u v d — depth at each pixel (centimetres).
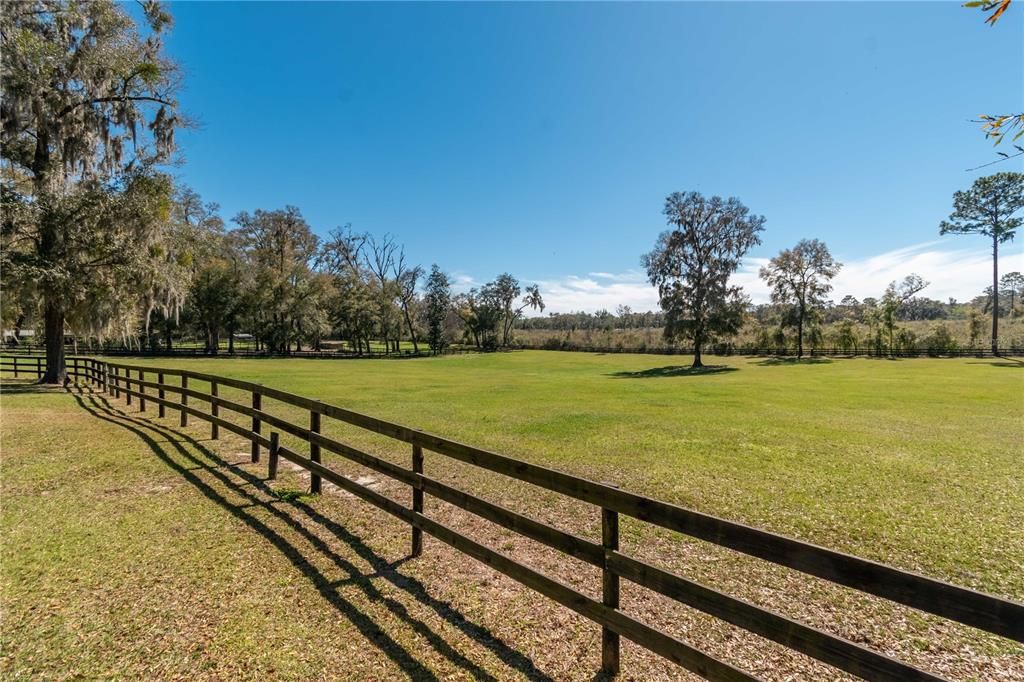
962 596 142
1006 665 268
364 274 5694
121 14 1445
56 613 299
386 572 360
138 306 1616
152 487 542
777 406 1358
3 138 1352
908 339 4634
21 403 1145
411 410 1270
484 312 6988
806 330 4891
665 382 2256
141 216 1456
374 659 261
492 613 309
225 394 1577
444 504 524
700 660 200
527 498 555
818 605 333
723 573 381
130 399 1141
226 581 340
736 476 652
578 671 254
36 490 528
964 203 4081
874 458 748
